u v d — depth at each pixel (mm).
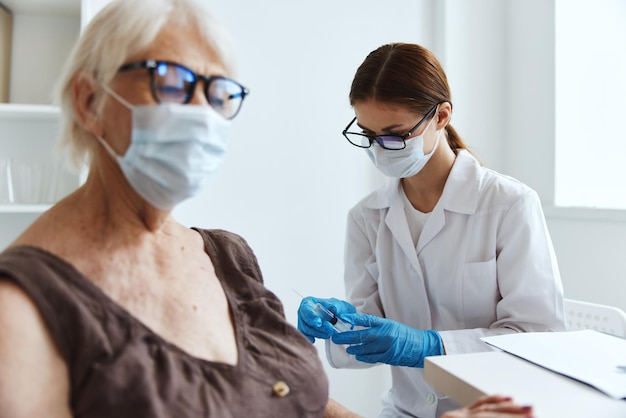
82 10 1597
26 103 1781
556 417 672
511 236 1336
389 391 1635
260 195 2027
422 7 2236
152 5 739
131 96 729
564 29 2033
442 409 1386
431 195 1483
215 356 766
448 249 1398
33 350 598
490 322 1418
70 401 633
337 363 1562
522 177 2217
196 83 758
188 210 1953
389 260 1534
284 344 865
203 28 773
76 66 751
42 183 1625
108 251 743
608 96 2018
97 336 646
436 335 1266
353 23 2135
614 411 692
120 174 776
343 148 2123
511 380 800
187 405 671
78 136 797
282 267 2059
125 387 638
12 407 561
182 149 749
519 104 2219
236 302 892
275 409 766
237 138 1997
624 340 1009
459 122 2232
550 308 1303
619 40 1987
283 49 2047
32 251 670
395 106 1246
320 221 2100
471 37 2234
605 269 1806
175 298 789
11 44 1759
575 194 2080
